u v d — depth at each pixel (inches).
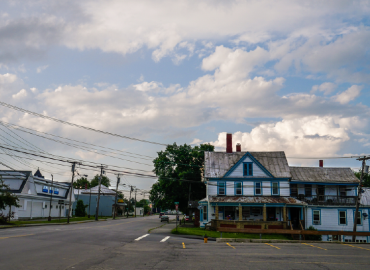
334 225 1711.4
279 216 1713.8
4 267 468.1
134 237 1067.3
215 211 1720.0
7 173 2081.7
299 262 633.0
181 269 509.4
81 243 818.8
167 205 2402.8
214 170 1809.8
